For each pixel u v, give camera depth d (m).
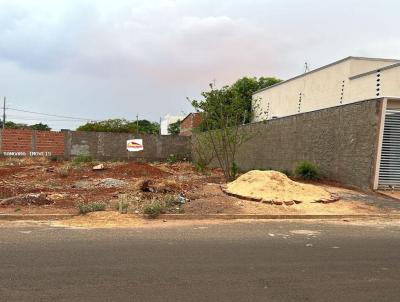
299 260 6.63
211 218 10.42
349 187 16.44
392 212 11.70
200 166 23.45
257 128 25.88
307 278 5.70
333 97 23.30
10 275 5.53
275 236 8.50
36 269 5.81
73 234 8.18
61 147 32.28
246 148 27.50
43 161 28.30
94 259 6.37
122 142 34.06
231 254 6.88
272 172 14.05
